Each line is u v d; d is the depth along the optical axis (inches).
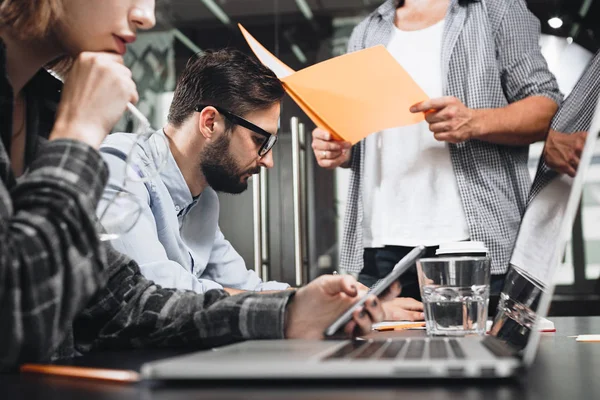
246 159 58.7
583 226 148.5
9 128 28.0
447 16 69.0
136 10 29.6
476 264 30.4
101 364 23.7
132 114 29.0
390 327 39.4
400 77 59.4
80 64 26.7
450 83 68.1
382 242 69.6
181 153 57.7
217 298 30.9
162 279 44.6
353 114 60.1
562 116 25.2
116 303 31.2
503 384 16.4
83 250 23.2
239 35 148.3
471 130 63.0
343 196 131.6
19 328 21.3
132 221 31.3
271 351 20.4
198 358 18.5
